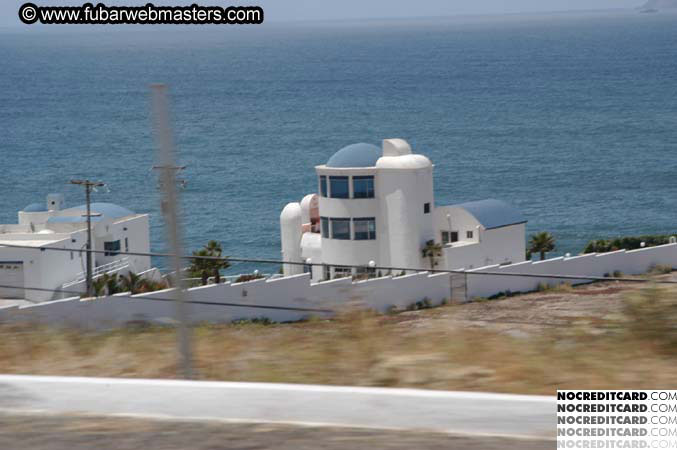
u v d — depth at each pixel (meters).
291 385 11.73
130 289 58.94
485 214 63.25
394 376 13.17
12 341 16.55
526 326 19.16
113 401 12.00
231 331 17.70
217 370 13.82
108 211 75.31
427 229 61.78
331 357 14.27
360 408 11.39
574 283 46.78
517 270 46.38
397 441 10.56
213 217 143.00
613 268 49.47
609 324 15.92
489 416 11.08
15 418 11.66
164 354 15.20
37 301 58.72
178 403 11.84
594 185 162.12
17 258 62.38
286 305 41.47
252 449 10.33
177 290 12.98
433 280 43.81
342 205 61.12
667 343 14.48
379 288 42.22
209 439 10.70
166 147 12.56
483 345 14.92
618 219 135.50
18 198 164.38
